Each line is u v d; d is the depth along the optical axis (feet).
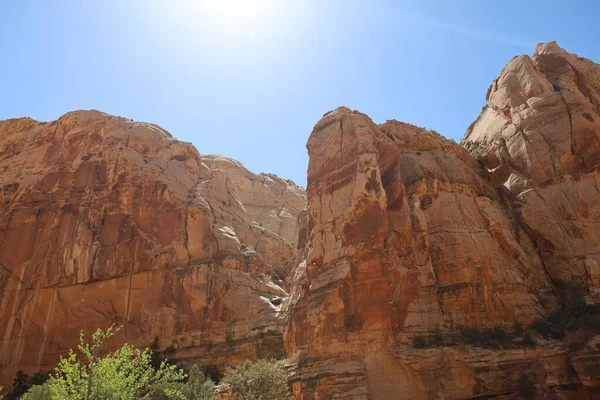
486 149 110.42
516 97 107.86
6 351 114.83
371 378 67.21
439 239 83.76
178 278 119.65
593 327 67.77
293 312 81.87
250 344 106.22
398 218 82.74
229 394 76.84
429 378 65.87
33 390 79.05
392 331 70.95
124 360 58.70
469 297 76.43
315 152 95.76
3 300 120.57
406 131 104.88
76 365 53.47
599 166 87.86
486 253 82.07
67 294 120.47
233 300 116.78
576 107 95.55
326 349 72.90
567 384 64.64
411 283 76.64
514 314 74.79
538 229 87.04
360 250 77.05
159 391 69.05
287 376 74.69
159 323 114.52
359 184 82.33
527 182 94.68
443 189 91.35
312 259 83.20
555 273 81.97
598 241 81.25
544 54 117.60
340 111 96.84
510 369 66.39
